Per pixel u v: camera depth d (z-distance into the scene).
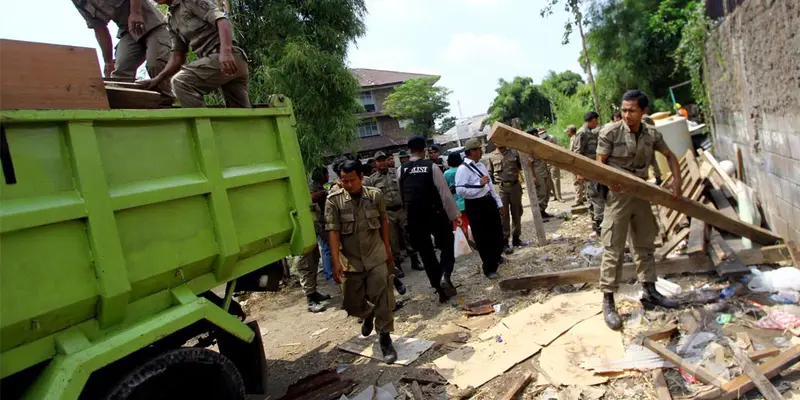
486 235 5.86
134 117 2.39
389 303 4.23
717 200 6.15
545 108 42.09
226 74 3.51
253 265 3.13
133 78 4.31
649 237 4.13
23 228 1.90
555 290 5.06
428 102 33.00
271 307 6.67
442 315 5.11
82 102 2.23
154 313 2.49
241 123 3.09
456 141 45.47
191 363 2.51
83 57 2.26
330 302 6.37
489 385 3.54
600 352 3.62
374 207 4.26
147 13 4.30
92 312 2.21
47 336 2.06
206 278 2.82
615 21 19.31
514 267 6.28
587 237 7.16
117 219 2.28
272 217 3.22
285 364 4.63
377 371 4.10
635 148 4.10
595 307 4.43
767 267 4.50
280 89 7.65
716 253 4.63
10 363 1.92
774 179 5.20
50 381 1.98
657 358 3.36
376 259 4.22
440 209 5.48
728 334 3.52
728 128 8.06
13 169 1.93
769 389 2.76
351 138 8.89
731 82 7.18
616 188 3.87
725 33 7.18
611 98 20.84
